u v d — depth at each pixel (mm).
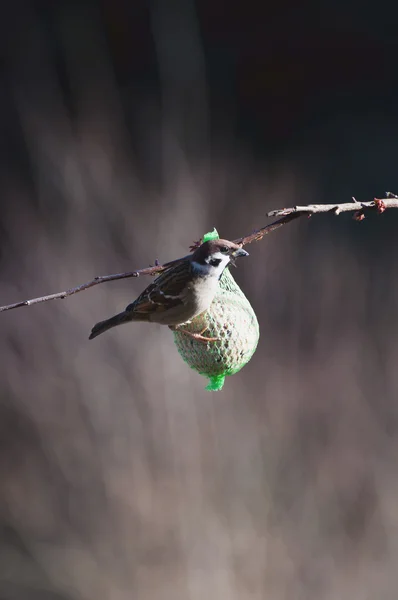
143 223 13602
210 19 21875
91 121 15750
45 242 13625
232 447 11727
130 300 12820
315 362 13469
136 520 11438
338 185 18750
